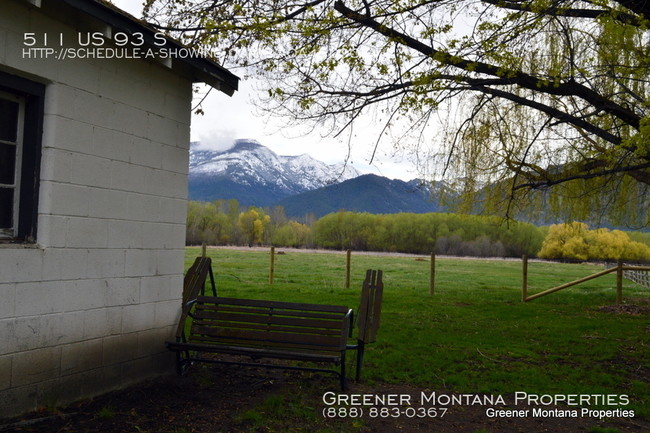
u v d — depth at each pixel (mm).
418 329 10547
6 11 4328
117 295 5484
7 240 4570
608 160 11320
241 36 9211
